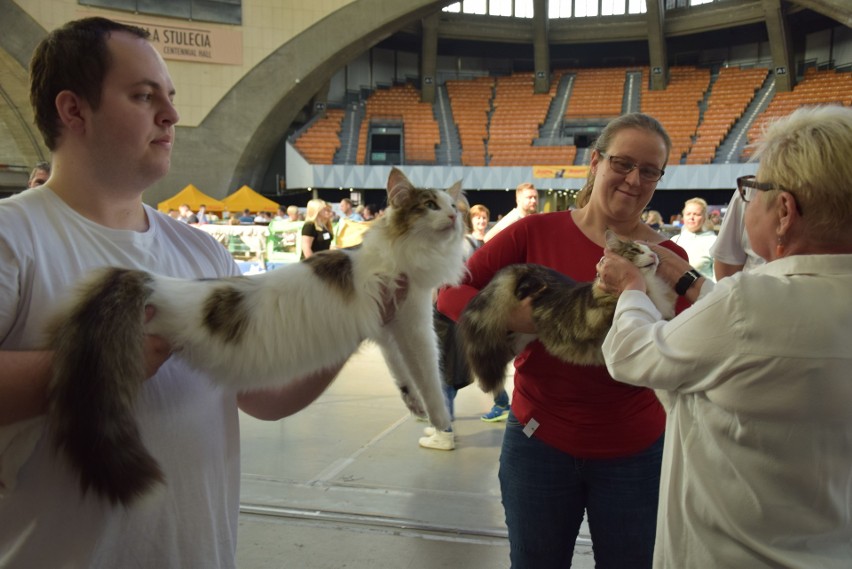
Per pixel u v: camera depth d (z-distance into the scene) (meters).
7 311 1.27
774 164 1.25
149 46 1.47
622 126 2.07
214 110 21.66
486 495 3.68
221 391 1.70
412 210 2.19
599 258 2.20
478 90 28.69
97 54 1.36
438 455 4.31
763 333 1.16
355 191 24.53
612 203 2.10
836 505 1.17
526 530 2.02
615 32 26.91
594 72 28.80
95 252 1.47
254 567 2.92
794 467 1.17
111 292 1.41
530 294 2.14
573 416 1.94
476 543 3.15
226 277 1.78
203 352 1.62
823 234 1.20
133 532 1.38
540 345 2.04
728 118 24.69
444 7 24.95
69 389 1.28
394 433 4.78
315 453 4.34
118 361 1.35
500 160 24.56
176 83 21.12
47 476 1.31
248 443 4.53
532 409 2.01
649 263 2.01
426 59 27.42
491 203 26.92
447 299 2.38
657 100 26.50
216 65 21.45
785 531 1.19
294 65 22.06
